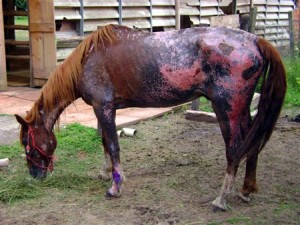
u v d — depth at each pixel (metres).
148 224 2.88
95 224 2.89
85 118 5.32
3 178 3.64
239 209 3.09
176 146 4.52
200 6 9.23
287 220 2.92
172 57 2.97
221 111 2.96
